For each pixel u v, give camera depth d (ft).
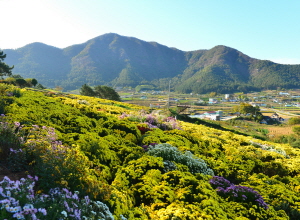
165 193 20.45
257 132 183.73
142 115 62.03
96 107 71.72
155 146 32.81
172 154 30.66
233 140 60.70
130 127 40.34
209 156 39.24
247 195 24.21
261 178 33.24
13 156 16.89
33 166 17.24
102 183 17.51
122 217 14.38
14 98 38.83
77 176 15.58
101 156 24.79
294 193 27.76
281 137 142.72
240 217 20.16
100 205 13.47
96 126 38.37
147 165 26.02
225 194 24.47
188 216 17.54
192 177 25.07
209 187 24.43
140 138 40.29
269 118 366.22
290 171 40.88
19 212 9.45
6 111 30.53
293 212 24.03
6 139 18.24
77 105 53.21
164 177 23.95
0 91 40.63
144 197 20.33
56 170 14.92
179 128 59.47
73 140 25.85
